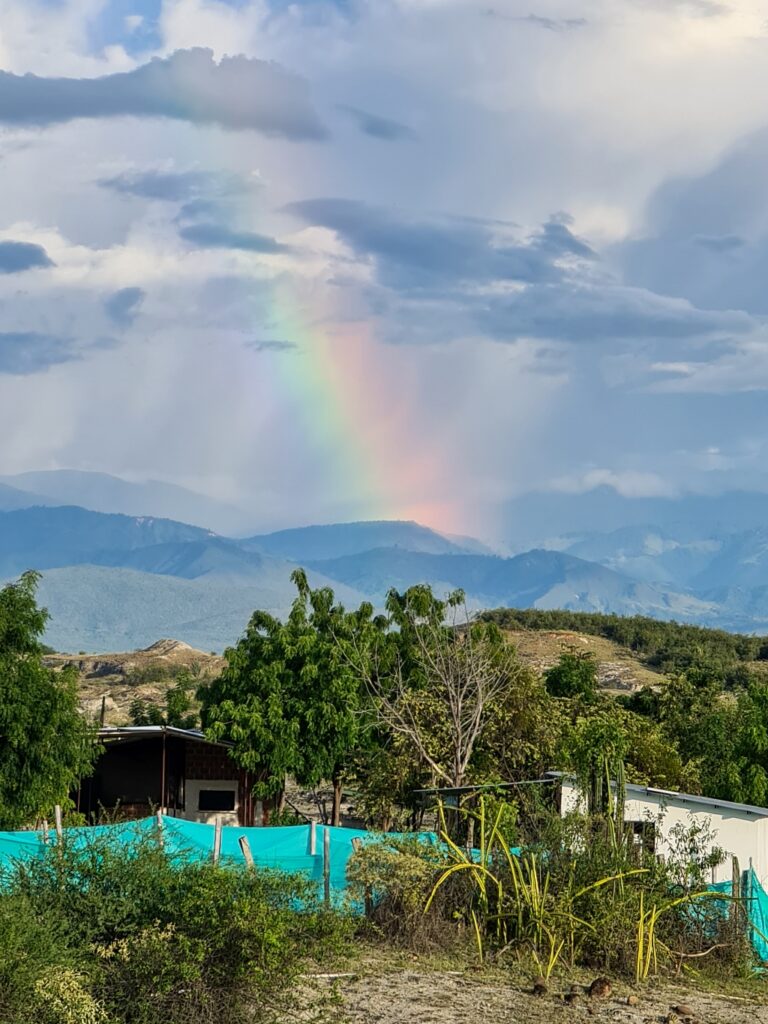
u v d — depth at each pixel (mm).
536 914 21031
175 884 16828
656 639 98062
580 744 26953
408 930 20984
